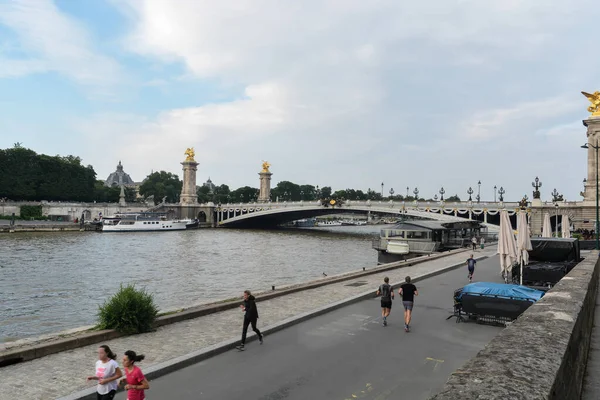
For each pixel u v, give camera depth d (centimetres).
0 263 7469
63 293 5125
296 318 2522
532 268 3231
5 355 1820
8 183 18362
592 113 10275
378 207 13712
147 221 17050
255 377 1697
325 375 1716
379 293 2502
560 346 657
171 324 2489
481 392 493
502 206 11275
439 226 7869
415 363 1850
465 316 2664
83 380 1672
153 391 1565
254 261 8181
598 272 3089
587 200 9988
